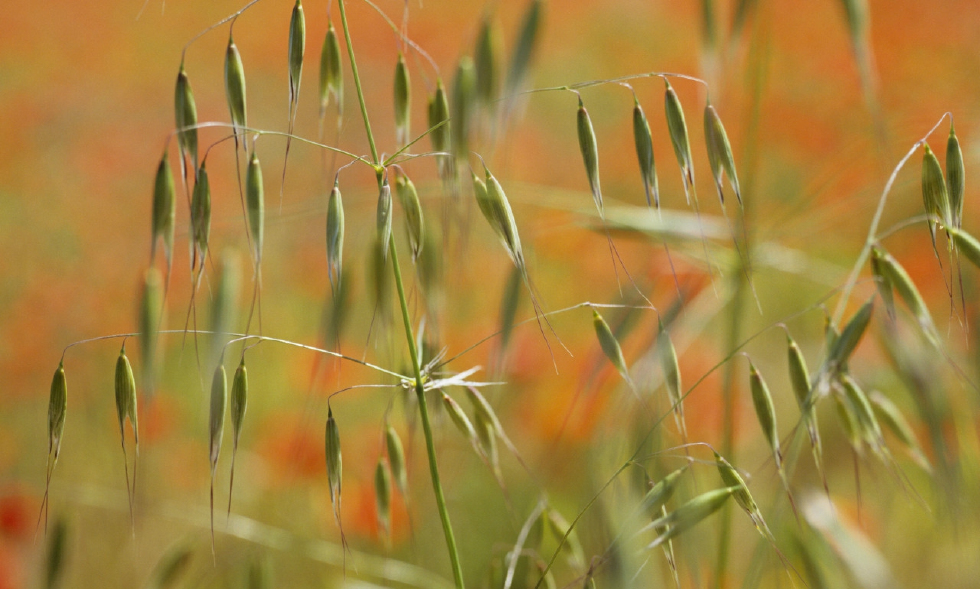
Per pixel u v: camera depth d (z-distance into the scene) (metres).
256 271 0.91
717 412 1.12
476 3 2.83
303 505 1.12
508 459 1.14
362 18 2.74
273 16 2.86
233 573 1.01
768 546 0.97
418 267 0.98
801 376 0.94
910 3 2.32
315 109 2.42
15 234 1.63
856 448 0.95
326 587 1.04
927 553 1.05
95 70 2.44
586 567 0.96
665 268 1.02
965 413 1.01
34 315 1.44
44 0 2.71
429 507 1.11
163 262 1.62
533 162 2.03
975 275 0.99
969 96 1.96
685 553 0.97
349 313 0.99
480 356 1.14
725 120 1.90
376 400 1.27
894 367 0.98
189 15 2.81
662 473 0.96
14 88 2.26
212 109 2.35
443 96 0.94
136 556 1.09
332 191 0.90
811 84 2.10
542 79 2.50
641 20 2.68
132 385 0.92
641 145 0.91
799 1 2.38
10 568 1.05
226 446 1.23
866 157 1.17
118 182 1.87
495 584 0.97
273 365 1.43
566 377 1.12
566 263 1.51
